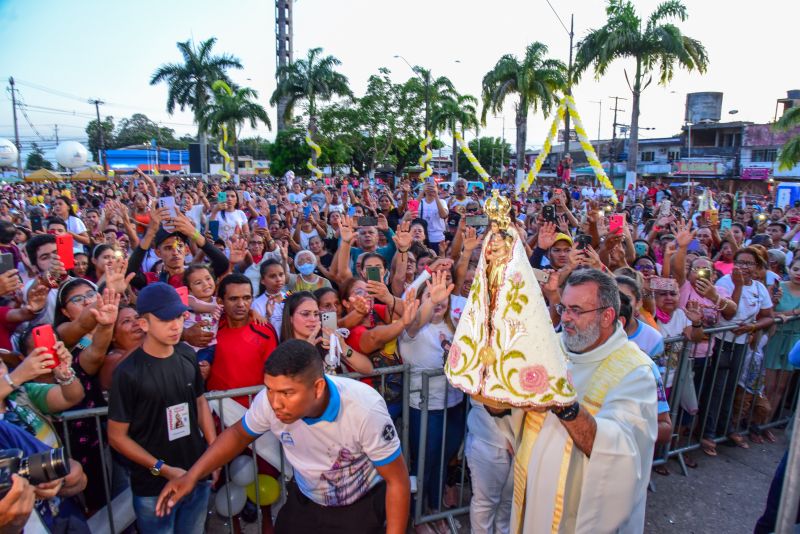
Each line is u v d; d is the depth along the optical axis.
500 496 3.27
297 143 40.41
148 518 2.87
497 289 2.00
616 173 46.94
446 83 40.41
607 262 5.46
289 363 2.07
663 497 4.11
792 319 4.93
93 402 3.33
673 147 51.28
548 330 1.98
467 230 4.42
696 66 27.03
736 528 3.77
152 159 62.91
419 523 3.78
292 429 2.38
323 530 2.53
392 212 11.02
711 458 4.68
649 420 2.42
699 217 8.19
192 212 9.59
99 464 3.43
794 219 11.99
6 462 1.81
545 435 2.49
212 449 2.51
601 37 27.05
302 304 3.46
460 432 3.90
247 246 6.56
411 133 41.81
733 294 4.89
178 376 2.85
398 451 2.44
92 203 18.22
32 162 78.44
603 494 2.24
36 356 2.55
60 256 4.09
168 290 2.76
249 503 3.76
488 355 2.00
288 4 41.19
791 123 26.95
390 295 3.91
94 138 82.19
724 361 4.71
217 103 34.91
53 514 2.59
